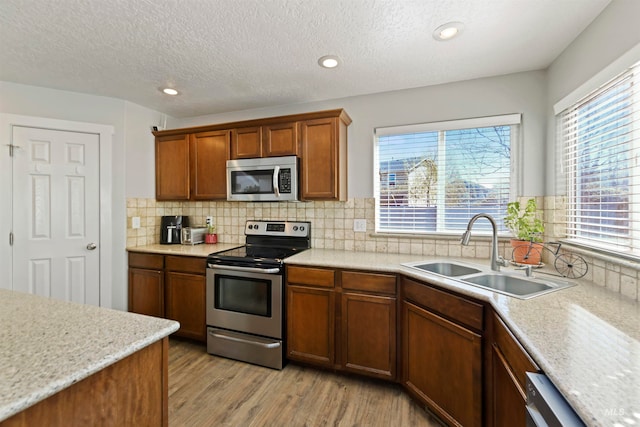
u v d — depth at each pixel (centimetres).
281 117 246
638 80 129
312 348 212
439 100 236
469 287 147
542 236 207
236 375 209
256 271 221
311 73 218
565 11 147
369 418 167
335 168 235
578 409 61
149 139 300
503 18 154
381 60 199
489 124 223
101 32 168
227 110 303
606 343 89
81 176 260
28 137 240
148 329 94
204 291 246
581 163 174
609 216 150
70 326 96
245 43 179
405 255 238
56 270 252
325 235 273
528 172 213
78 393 74
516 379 104
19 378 66
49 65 207
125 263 279
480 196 231
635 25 125
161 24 160
